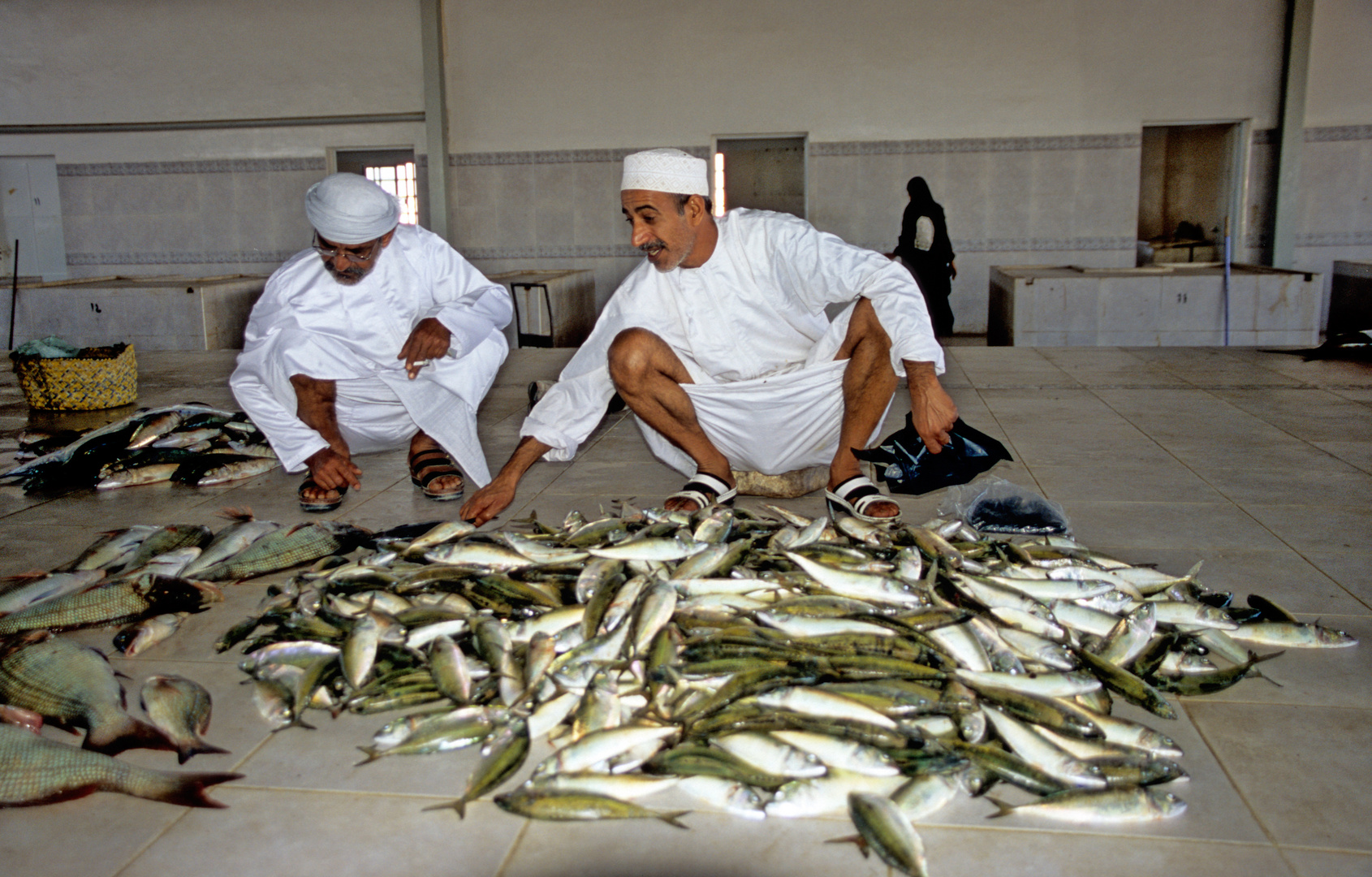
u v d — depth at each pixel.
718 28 9.56
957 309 9.93
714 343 2.73
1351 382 4.89
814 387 2.71
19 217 10.49
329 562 2.28
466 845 1.39
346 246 2.87
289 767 1.58
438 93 9.81
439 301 3.17
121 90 10.08
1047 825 1.41
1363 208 9.38
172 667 1.92
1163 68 9.27
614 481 3.25
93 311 7.84
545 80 9.83
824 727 1.54
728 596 1.90
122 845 1.40
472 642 1.84
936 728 1.57
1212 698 1.75
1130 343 7.96
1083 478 3.21
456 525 2.38
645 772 1.50
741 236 2.66
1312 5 8.94
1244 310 7.82
